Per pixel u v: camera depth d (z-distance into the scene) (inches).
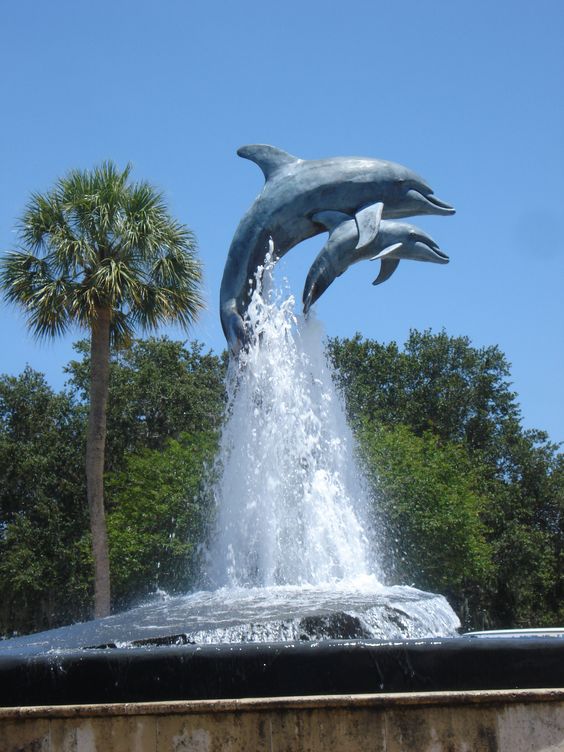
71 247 731.4
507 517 1341.0
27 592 1237.7
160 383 1337.4
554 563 1380.4
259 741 182.5
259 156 389.7
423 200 382.9
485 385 1449.3
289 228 379.6
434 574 968.9
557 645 193.2
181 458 999.6
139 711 185.3
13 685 200.4
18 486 1298.0
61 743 185.3
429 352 1454.2
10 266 747.4
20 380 1353.3
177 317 775.1
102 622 262.1
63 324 748.0
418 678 193.3
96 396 751.1
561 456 1437.0
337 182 375.2
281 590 301.7
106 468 1300.4
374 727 181.9
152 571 952.9
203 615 250.7
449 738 181.2
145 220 750.5
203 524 940.0
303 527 387.2
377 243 378.6
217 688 195.8
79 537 1252.5
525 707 181.8
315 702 183.5
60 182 772.0
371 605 249.4
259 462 391.5
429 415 1425.9
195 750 182.9
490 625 1336.1
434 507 964.6
